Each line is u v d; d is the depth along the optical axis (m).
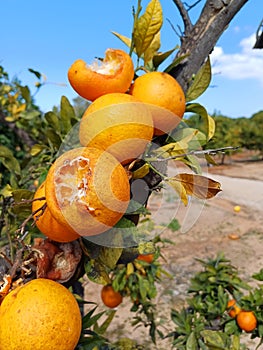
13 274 0.29
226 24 0.38
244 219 3.15
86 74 0.31
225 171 5.82
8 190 0.58
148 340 1.48
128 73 0.32
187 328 0.77
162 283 1.98
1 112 1.19
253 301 0.76
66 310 0.26
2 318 0.26
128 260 0.37
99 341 0.41
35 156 0.76
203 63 0.38
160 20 0.35
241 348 0.86
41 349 0.25
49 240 0.34
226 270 0.89
